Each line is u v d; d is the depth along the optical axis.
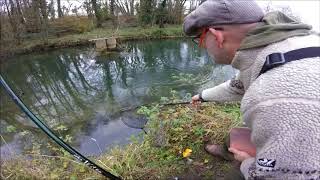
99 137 4.84
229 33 1.05
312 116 0.82
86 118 5.79
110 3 13.59
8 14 10.77
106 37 11.69
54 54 11.00
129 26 13.70
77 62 10.11
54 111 6.35
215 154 2.65
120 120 5.48
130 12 13.95
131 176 2.51
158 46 11.78
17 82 8.51
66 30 12.44
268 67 0.92
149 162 2.70
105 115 5.87
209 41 1.12
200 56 9.99
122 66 9.49
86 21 13.13
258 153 0.94
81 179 2.57
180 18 14.05
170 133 3.05
